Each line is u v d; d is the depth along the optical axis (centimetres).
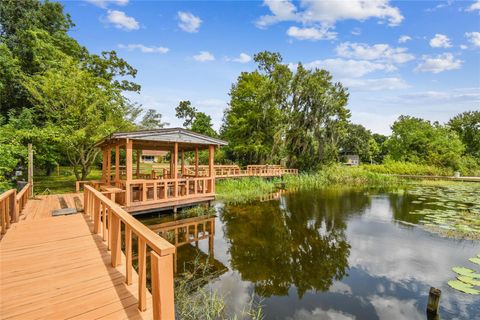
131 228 246
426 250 594
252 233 710
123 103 1438
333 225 802
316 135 2412
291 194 1412
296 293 407
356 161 4741
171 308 182
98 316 216
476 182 2056
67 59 1191
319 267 504
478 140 3509
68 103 1106
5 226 466
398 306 373
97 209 449
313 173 2284
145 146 1011
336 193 1464
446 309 365
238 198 1252
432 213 953
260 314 349
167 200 807
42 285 268
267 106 2250
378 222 838
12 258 338
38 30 1347
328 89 2477
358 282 445
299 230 744
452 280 446
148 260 485
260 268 496
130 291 259
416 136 3194
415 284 438
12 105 1361
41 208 662
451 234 707
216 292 402
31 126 1123
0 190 784
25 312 220
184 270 473
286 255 561
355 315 350
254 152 2419
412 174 2670
